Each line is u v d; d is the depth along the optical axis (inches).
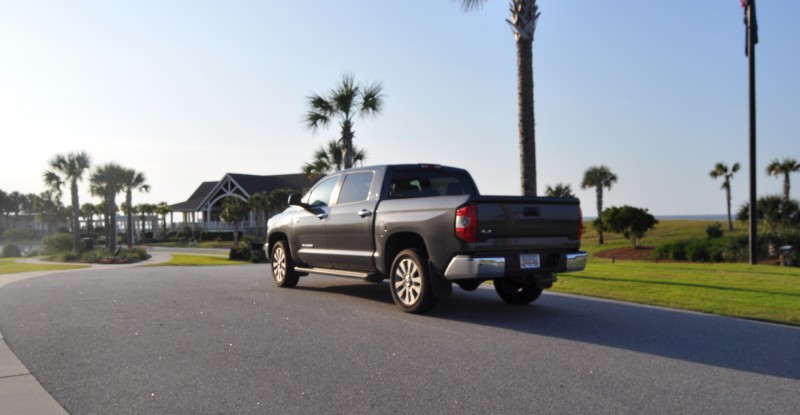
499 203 256.5
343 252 323.0
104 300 319.6
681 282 406.6
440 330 239.1
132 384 167.6
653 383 167.2
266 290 368.5
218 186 2778.1
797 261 697.0
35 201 3833.7
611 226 1408.7
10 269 781.3
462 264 251.1
